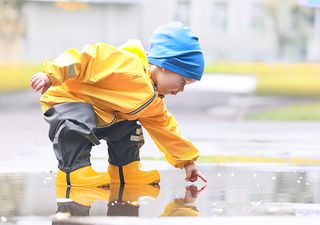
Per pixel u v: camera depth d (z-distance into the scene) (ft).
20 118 66.18
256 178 18.48
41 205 13.01
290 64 140.15
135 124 16.93
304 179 18.30
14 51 147.43
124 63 16.10
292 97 104.63
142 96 16.14
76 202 13.46
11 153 27.35
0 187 15.70
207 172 20.06
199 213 12.33
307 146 34.81
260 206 13.30
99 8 167.84
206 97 101.96
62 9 164.45
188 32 16.87
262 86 112.88
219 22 177.58
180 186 16.57
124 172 16.98
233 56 175.52
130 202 13.60
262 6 177.68
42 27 164.04
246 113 79.56
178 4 173.88
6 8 147.02
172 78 16.66
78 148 16.02
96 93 16.14
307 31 176.65
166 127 17.25
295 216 12.10
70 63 15.60
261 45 178.29
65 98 16.17
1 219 11.39
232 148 32.94
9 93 106.73
